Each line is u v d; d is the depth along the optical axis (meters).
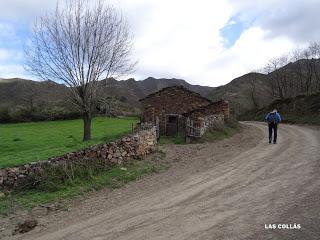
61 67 23.11
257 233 7.27
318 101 41.59
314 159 14.04
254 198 9.61
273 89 74.88
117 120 52.88
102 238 7.98
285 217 7.98
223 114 30.48
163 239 7.48
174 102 30.31
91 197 11.83
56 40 23.02
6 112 55.34
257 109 63.44
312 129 28.78
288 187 10.32
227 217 8.36
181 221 8.43
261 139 22.48
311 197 9.19
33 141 31.78
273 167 13.21
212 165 14.93
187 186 11.78
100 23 23.38
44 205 11.26
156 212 9.35
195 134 22.97
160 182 12.85
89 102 23.66
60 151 17.05
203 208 9.23
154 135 18.95
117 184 13.09
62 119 56.09
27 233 9.08
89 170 13.94
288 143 19.55
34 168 13.63
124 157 16.19
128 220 8.97
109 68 23.94
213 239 7.20
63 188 12.75
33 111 56.41
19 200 11.88
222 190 10.77
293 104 47.47
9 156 17.44
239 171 13.16
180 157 17.34
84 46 23.00
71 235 8.45
